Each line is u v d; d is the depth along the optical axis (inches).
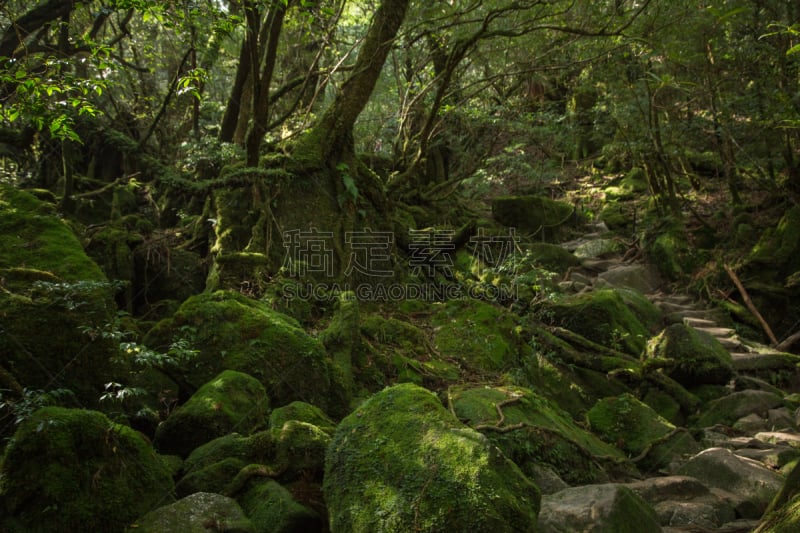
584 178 644.7
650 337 342.0
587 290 397.7
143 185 354.3
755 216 444.1
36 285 149.9
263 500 133.6
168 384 185.9
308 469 145.6
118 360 159.2
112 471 119.3
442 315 298.2
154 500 124.0
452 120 485.1
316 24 376.2
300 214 293.4
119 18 410.6
